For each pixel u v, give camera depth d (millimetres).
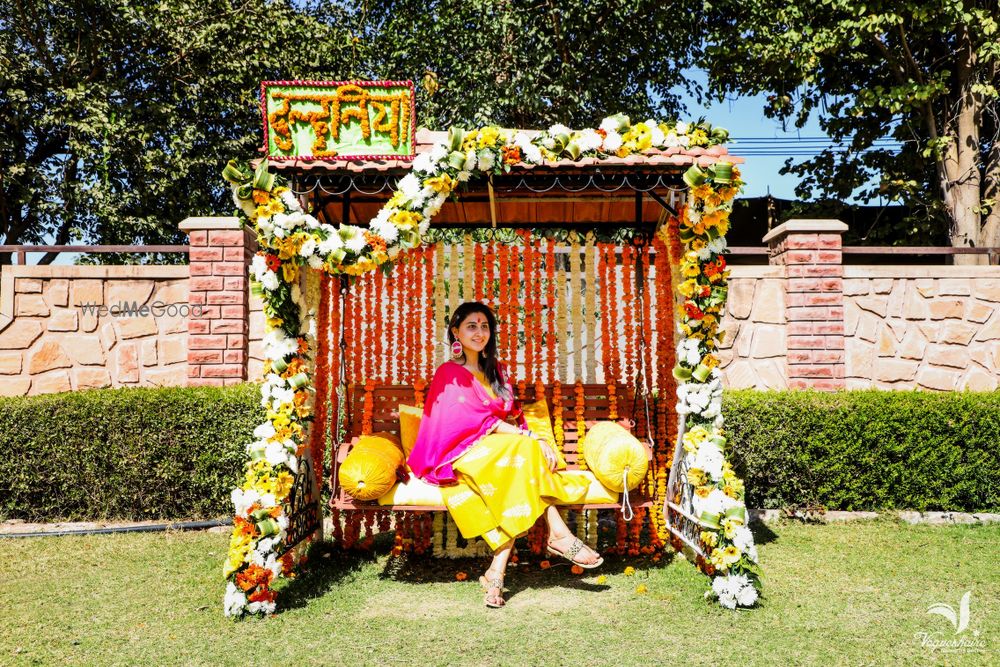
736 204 12609
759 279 7059
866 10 9422
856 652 3135
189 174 13375
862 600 3822
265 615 3635
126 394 6000
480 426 4238
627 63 12570
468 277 5797
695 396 4102
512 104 11070
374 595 4008
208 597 3916
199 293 6598
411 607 3799
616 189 4418
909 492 5980
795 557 4684
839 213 11719
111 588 4074
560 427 4891
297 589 4070
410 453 4473
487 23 11172
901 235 11398
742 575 3709
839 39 9641
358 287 5371
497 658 3102
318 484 4738
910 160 10961
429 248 5547
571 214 5477
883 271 7082
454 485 4121
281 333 3984
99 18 13000
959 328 7039
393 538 5297
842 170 11734
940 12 9109
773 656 3096
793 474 6016
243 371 6625
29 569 4457
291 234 3820
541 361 5547
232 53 13203
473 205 5258
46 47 13180
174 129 13156
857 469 5988
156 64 13391
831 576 4258
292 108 3896
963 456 5973
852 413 5973
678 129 4094
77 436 5863
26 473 5832
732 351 7012
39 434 5852
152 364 6820
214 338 6574
